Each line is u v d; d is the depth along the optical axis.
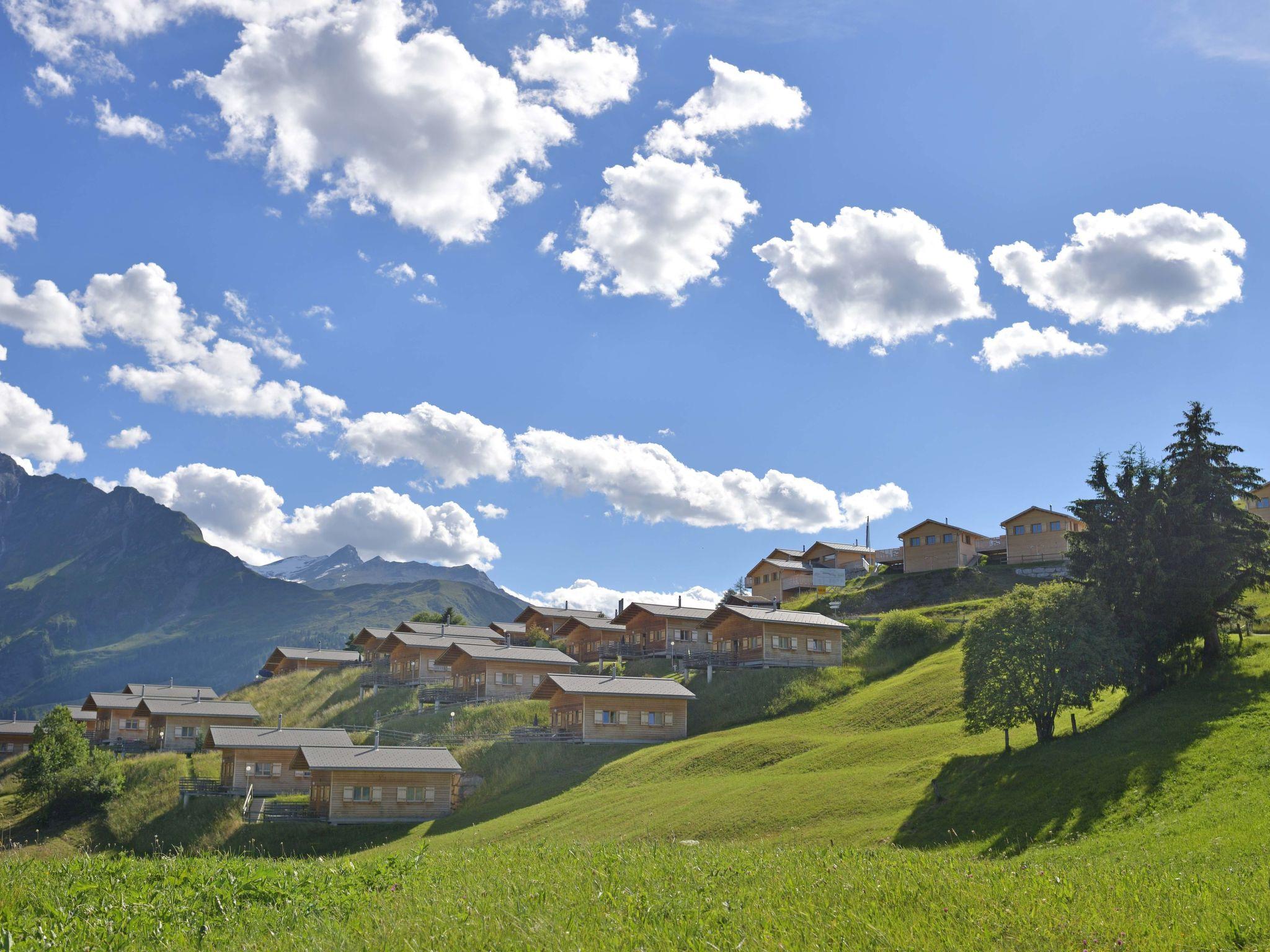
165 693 103.94
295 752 68.75
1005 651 39.59
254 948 10.07
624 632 93.50
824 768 46.38
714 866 13.44
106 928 10.63
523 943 9.26
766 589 123.88
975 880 11.74
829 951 8.82
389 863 15.20
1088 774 32.62
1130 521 41.72
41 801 71.62
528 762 63.06
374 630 106.75
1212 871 14.22
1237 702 35.06
